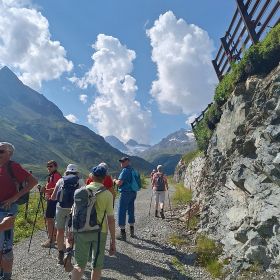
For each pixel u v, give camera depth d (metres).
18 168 7.01
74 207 7.13
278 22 12.56
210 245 11.73
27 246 12.07
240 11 14.18
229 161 13.70
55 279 8.81
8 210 6.73
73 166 10.34
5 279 6.77
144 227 15.61
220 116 18.30
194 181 30.00
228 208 12.31
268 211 9.50
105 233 7.17
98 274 7.05
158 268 10.34
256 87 13.15
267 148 10.05
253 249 9.40
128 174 13.42
